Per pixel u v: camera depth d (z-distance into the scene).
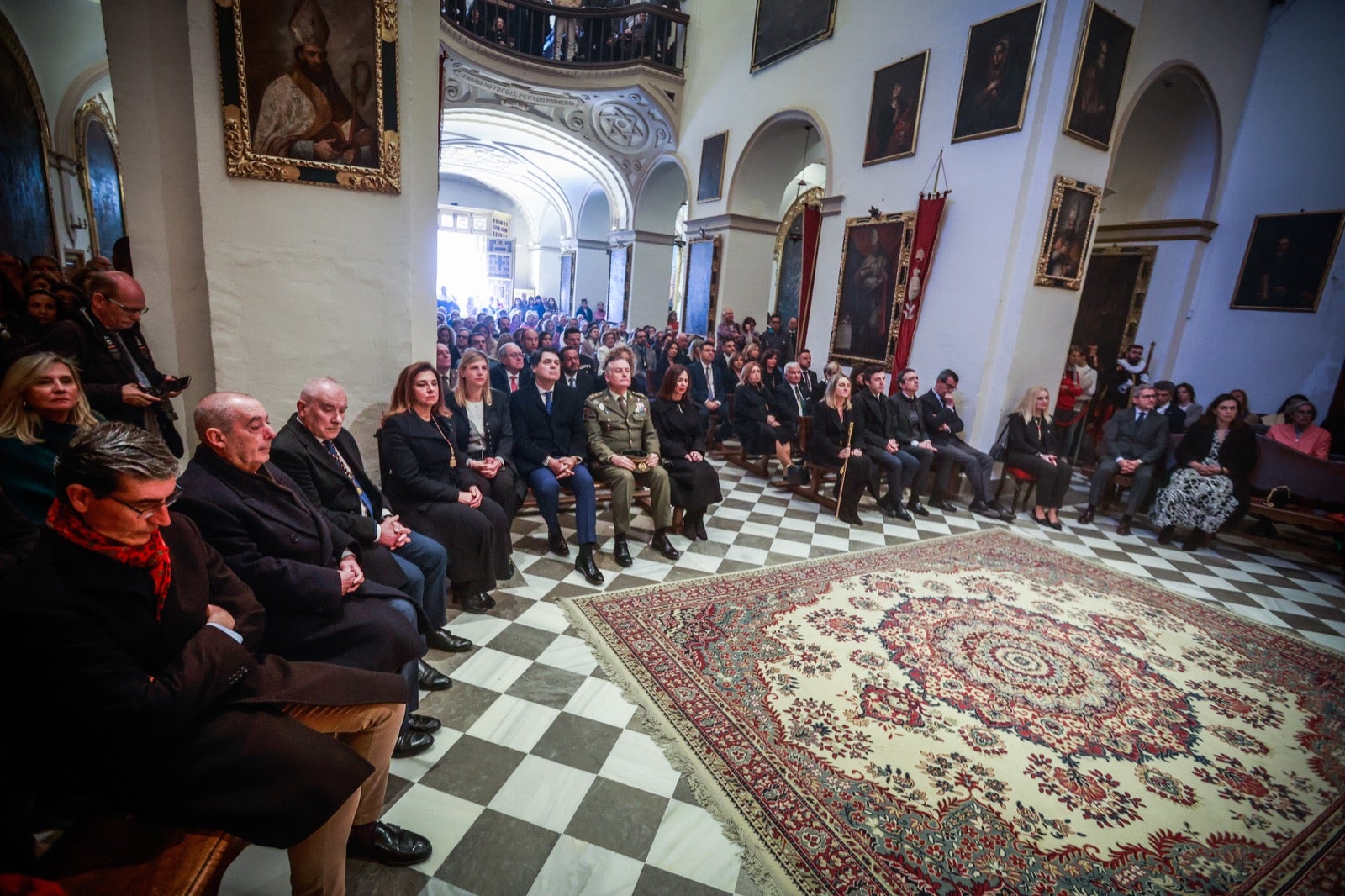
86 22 8.08
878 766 2.44
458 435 3.99
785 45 9.27
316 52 3.11
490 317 12.38
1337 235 6.96
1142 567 4.97
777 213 11.12
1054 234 6.07
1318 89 7.05
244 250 3.20
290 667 1.72
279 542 2.17
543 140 13.81
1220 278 7.94
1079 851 2.11
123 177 3.06
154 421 3.01
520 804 2.15
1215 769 2.57
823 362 8.66
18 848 1.36
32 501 2.14
